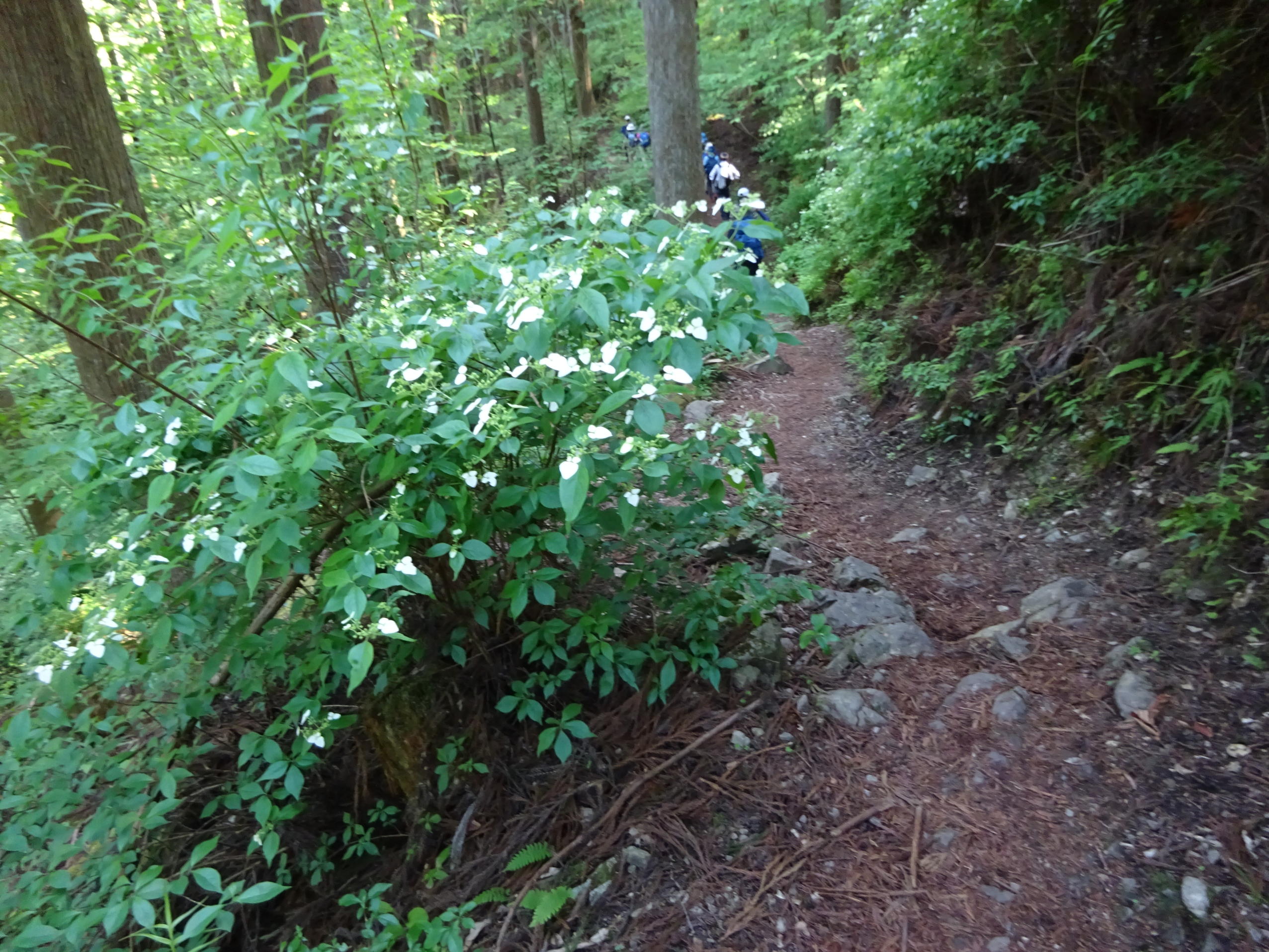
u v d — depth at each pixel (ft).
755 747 8.49
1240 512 9.24
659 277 6.37
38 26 10.13
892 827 7.36
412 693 9.32
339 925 8.35
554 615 9.48
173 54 12.58
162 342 8.56
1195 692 8.02
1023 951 6.10
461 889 7.81
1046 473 12.96
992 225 18.12
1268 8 12.04
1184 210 12.76
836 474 15.98
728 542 12.57
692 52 23.50
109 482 6.87
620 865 7.41
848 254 25.20
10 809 7.39
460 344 6.46
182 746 8.86
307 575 7.99
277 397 5.78
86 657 6.42
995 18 16.92
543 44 42.80
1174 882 6.33
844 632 10.36
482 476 7.00
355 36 9.79
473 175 30.89
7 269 8.09
